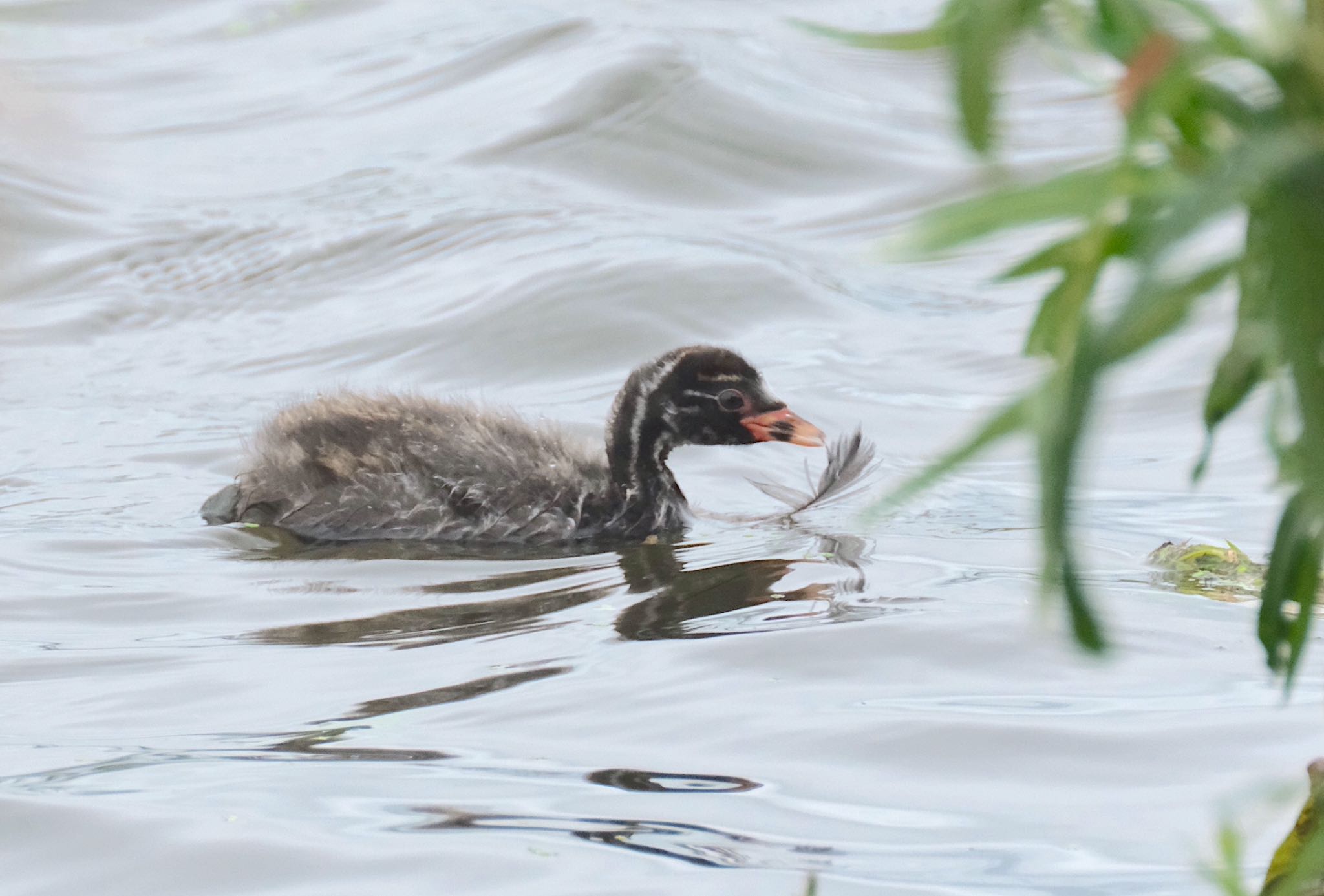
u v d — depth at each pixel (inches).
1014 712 340.8
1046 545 89.6
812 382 740.0
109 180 1027.9
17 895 265.9
